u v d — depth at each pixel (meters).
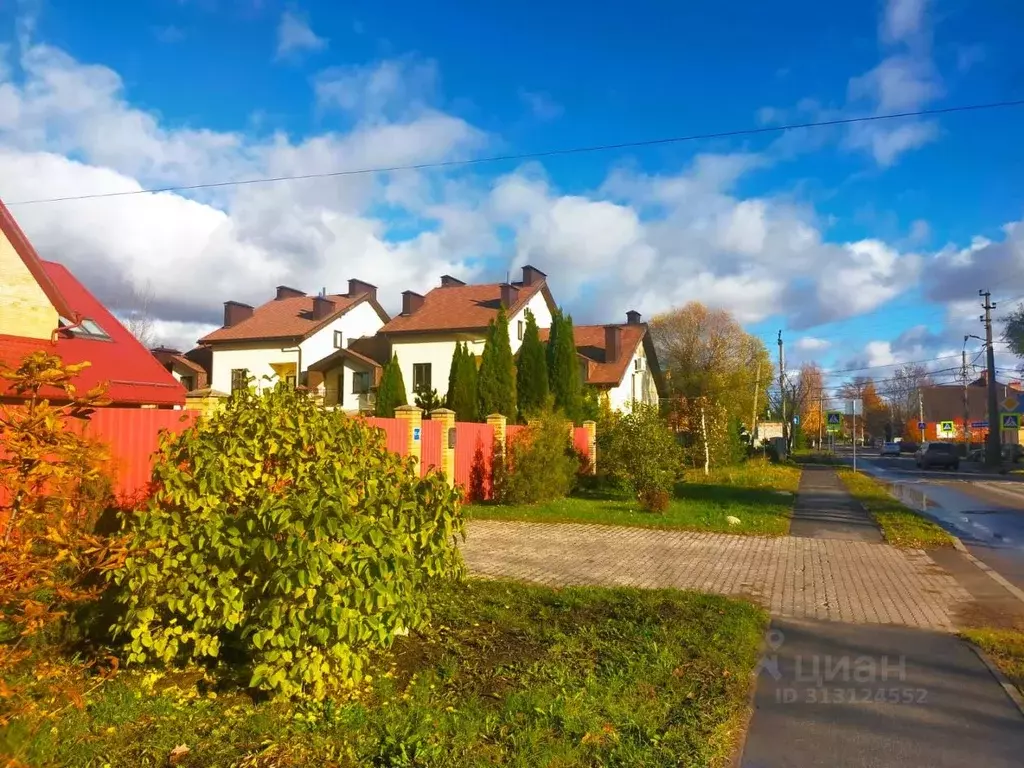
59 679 4.25
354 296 43.69
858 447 102.56
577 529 13.62
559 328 28.83
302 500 4.51
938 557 11.10
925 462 43.06
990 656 6.01
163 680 5.01
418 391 28.69
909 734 4.49
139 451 8.18
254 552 4.58
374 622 4.67
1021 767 4.06
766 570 9.89
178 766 3.85
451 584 7.99
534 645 6.04
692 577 9.34
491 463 18.31
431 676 5.24
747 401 58.34
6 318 13.46
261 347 40.41
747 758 4.18
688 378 58.09
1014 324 45.34
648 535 13.00
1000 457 42.78
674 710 4.75
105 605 5.43
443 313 38.94
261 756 3.96
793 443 69.69
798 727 4.59
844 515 16.52
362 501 4.91
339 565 4.54
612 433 18.66
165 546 4.73
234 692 4.87
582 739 4.27
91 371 14.46
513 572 9.46
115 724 4.29
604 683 5.18
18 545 3.37
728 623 6.81
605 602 7.63
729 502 18.27
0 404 3.35
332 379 38.34
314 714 4.50
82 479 3.85
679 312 59.62
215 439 5.14
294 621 4.41
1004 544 12.68
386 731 4.30
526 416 19.12
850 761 4.13
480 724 4.41
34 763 3.68
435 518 5.35
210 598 4.63
